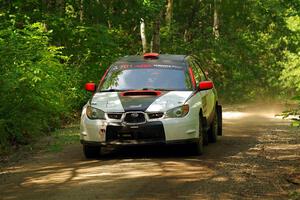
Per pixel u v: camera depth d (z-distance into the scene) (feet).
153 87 47.24
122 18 99.91
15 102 55.62
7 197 33.09
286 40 162.50
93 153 45.32
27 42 65.92
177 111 43.47
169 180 36.17
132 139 43.21
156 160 43.65
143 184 35.14
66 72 75.97
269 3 158.81
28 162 44.91
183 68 48.75
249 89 147.43
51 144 53.93
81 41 86.53
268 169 39.70
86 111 44.86
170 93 45.39
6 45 58.70
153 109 43.29
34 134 58.13
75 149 50.88
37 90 60.18
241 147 50.78
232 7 158.51
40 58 65.41
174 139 43.29
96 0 96.43
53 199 32.07
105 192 33.27
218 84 143.64
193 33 155.53
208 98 50.98
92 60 87.97
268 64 157.48
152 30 126.31
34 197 32.76
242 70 146.30
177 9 157.69
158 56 50.70
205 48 144.15
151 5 99.35
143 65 49.24
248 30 163.22
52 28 84.12
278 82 150.10
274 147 50.47
